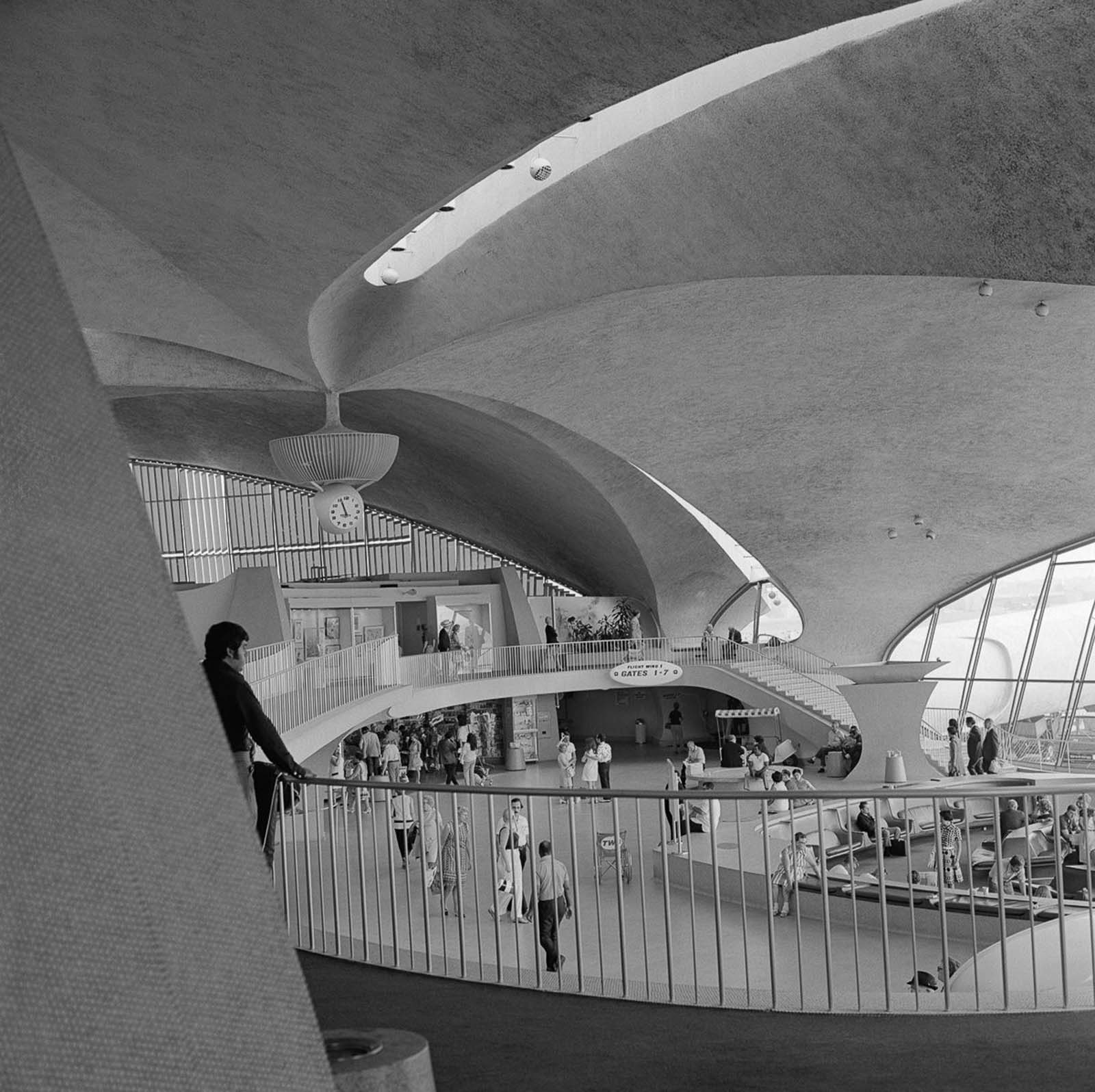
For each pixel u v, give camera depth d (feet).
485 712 150.41
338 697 92.07
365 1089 10.93
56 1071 5.58
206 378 87.76
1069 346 98.68
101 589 6.54
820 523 134.21
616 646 151.02
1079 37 37.55
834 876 62.44
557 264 67.26
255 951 6.32
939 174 44.80
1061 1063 20.13
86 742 6.17
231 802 6.56
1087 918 33.24
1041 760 124.26
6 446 6.50
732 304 90.94
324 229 49.14
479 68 36.09
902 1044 21.72
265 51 36.06
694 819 83.30
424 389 99.09
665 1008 24.57
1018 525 129.70
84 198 53.31
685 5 31.91
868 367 104.68
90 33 36.14
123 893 6.01
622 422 114.32
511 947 50.70
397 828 53.21
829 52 44.42
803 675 147.74
